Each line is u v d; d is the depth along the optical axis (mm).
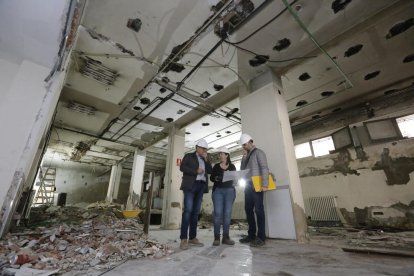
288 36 3207
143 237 2439
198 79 4184
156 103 5090
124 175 12336
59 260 1551
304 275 1315
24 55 2246
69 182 10555
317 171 5652
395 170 4449
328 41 3307
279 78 3971
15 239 2057
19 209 3439
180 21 2934
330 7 2775
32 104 2230
